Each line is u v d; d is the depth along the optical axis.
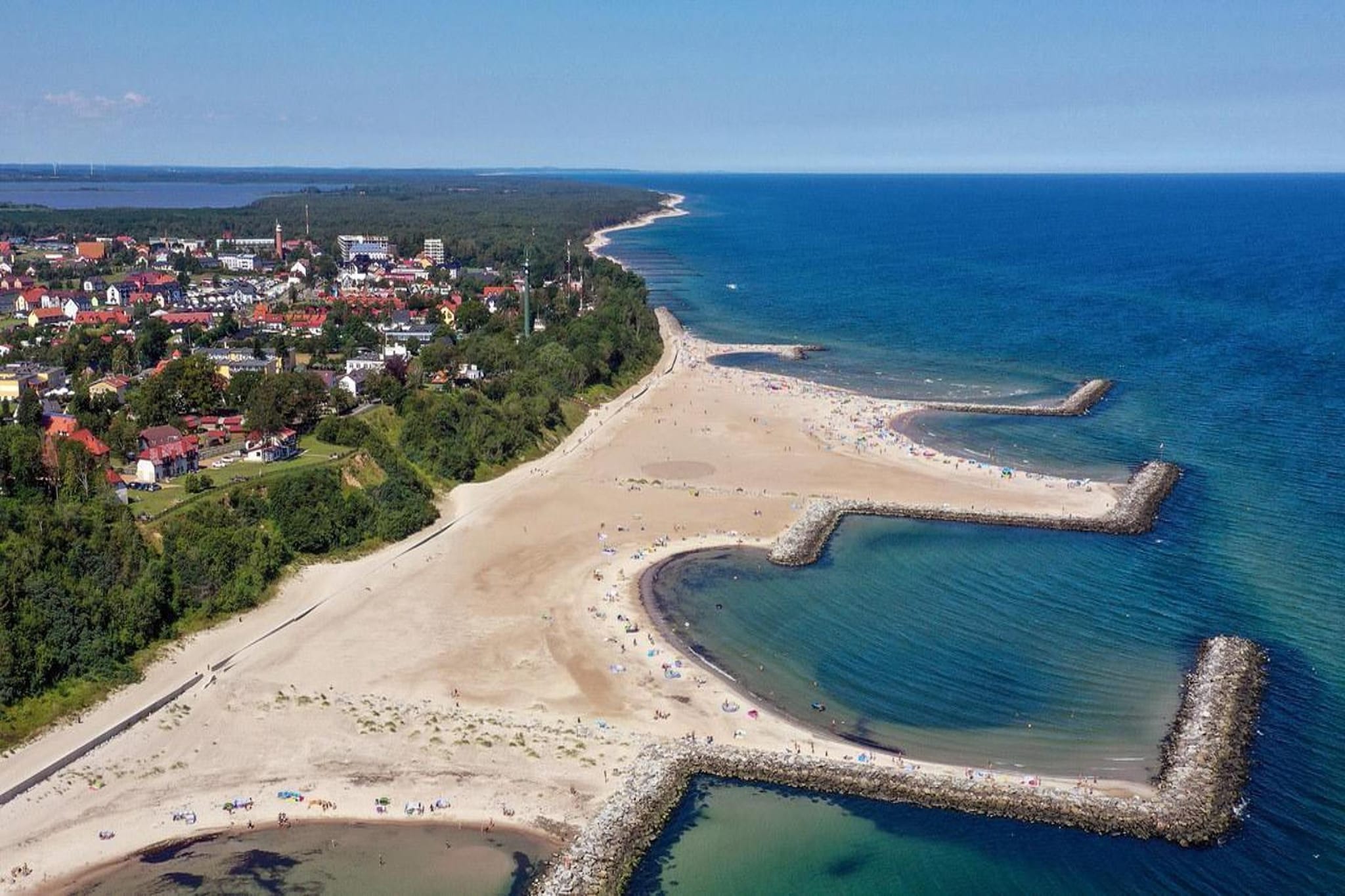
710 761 116.31
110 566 142.75
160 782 111.88
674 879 99.19
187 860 100.19
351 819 106.50
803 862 101.88
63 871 98.31
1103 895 97.38
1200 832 104.69
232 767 114.50
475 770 114.56
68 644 128.25
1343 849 102.38
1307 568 169.25
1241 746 118.12
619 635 147.50
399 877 98.31
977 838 105.19
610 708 127.81
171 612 143.88
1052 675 136.38
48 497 165.00
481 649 142.50
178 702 126.94
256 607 152.38
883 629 150.12
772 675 136.88
